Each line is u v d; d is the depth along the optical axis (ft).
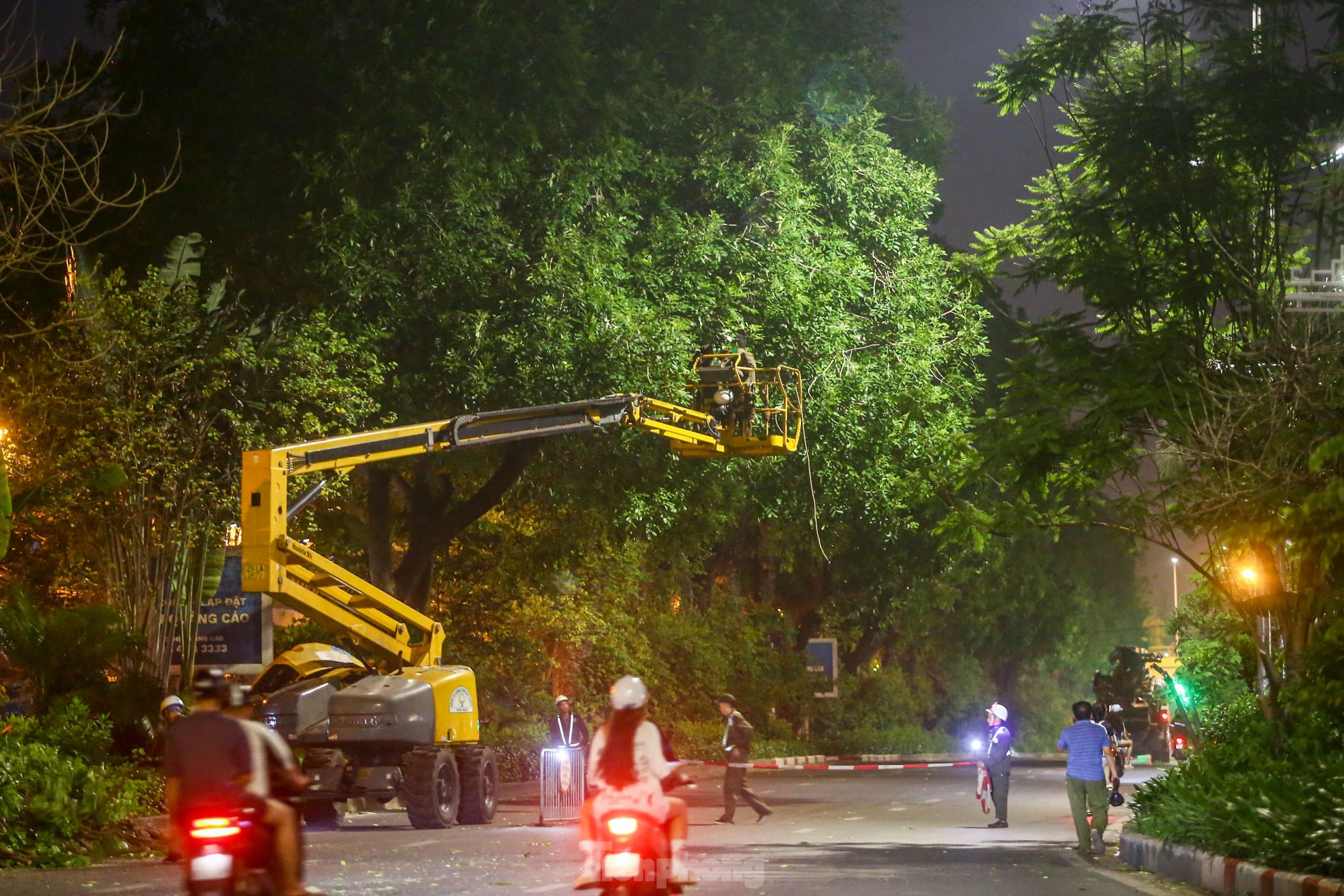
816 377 119.34
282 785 33.63
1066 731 65.05
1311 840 45.11
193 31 108.68
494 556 129.90
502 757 128.16
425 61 99.86
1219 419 54.75
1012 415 69.21
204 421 86.07
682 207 121.08
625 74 110.22
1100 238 67.51
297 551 76.13
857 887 50.06
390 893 48.16
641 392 102.17
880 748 227.20
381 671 84.94
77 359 80.59
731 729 84.58
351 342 98.37
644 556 159.84
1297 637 63.10
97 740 67.82
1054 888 50.29
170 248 91.66
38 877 51.60
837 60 129.08
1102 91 69.15
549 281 102.17
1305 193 62.90
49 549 90.27
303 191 101.24
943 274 131.54
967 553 207.00
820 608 218.38
